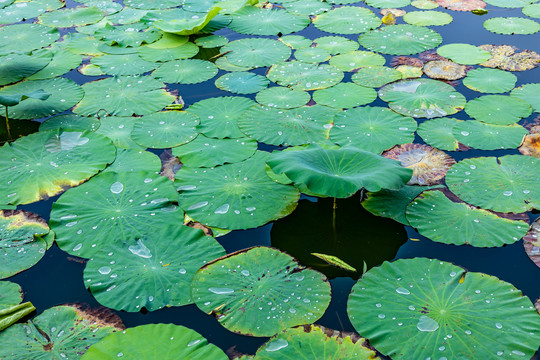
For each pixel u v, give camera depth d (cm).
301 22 502
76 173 296
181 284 225
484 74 403
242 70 414
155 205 271
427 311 209
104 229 255
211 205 272
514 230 255
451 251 249
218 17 511
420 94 372
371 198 280
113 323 209
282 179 292
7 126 341
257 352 195
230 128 336
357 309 213
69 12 525
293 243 253
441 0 559
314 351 194
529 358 190
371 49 447
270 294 219
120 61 429
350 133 329
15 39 468
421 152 313
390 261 243
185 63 425
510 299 215
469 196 277
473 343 195
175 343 196
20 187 287
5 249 245
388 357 193
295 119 343
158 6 539
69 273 237
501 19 505
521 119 347
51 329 206
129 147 321
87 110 361
